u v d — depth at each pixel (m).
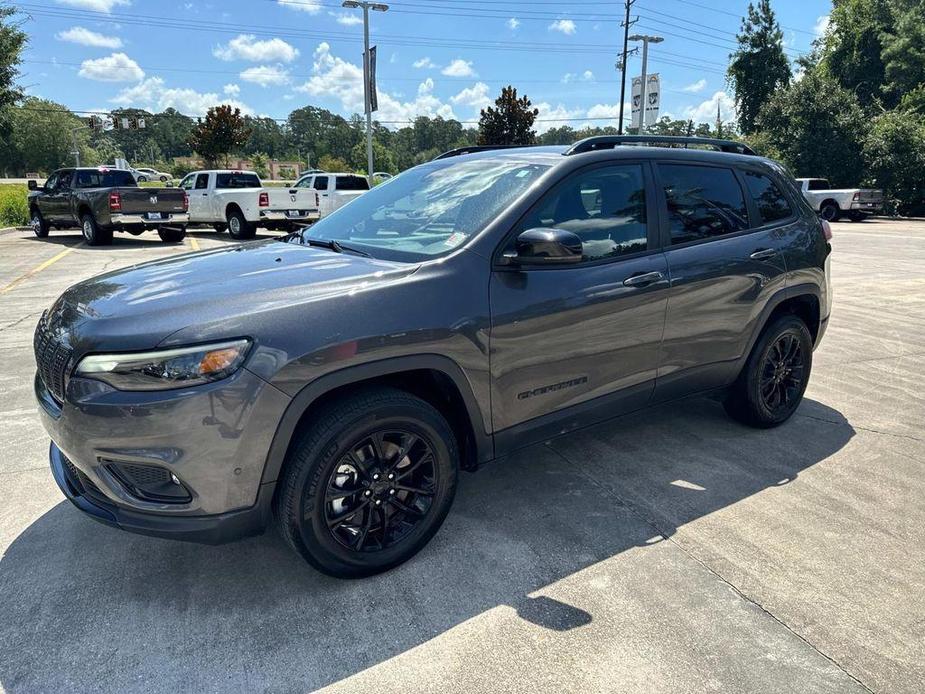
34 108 84.69
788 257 4.12
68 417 2.34
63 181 16.75
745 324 3.93
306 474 2.43
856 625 2.45
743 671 2.22
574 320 3.06
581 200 3.20
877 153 31.30
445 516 2.89
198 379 2.22
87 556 2.86
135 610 2.51
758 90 43.81
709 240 3.74
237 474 2.32
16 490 3.43
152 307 2.43
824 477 3.66
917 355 6.27
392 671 2.22
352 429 2.48
